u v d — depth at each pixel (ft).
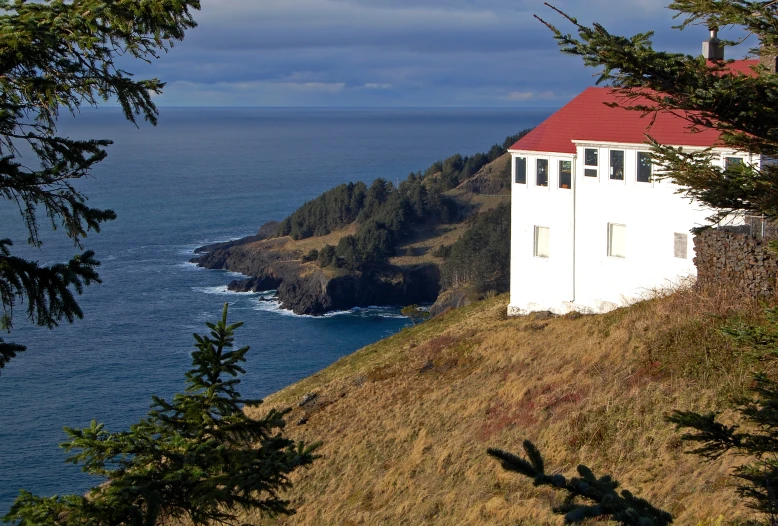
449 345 121.29
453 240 505.66
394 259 481.46
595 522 43.60
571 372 86.53
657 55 25.36
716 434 29.63
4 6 23.08
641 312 92.17
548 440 72.43
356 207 568.82
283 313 411.13
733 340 32.55
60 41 23.06
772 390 30.40
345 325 389.80
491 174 596.29
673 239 100.99
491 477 71.00
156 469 33.71
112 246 569.23
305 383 141.18
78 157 24.08
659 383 73.20
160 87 25.05
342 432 100.22
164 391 265.13
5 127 23.16
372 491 80.43
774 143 26.50
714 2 26.35
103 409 245.65
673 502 53.21
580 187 112.27
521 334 108.68
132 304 406.00
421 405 98.63
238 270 508.94
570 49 26.13
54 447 210.38
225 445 36.65
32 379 275.18
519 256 123.65
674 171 28.48
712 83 26.04
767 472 27.71
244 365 310.45
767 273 76.84
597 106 115.55
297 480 90.07
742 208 28.37
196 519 33.76
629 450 64.85
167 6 23.49
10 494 179.93
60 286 23.88
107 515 31.07
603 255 110.42
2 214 593.42
